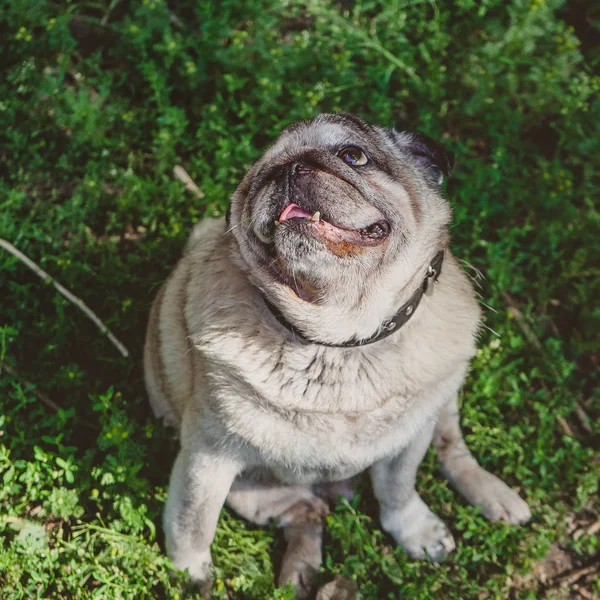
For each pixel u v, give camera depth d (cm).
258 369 67
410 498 81
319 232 62
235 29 108
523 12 105
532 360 92
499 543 82
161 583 77
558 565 83
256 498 81
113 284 94
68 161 101
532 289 98
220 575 77
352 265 64
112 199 99
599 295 96
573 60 107
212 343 67
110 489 78
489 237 100
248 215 65
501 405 91
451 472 86
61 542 76
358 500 84
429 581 78
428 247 67
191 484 72
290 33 110
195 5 109
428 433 76
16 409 82
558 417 89
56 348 89
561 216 99
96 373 90
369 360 68
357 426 69
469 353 72
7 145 99
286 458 70
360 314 66
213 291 70
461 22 110
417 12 110
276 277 65
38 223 96
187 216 99
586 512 86
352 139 67
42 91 101
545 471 85
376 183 65
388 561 79
